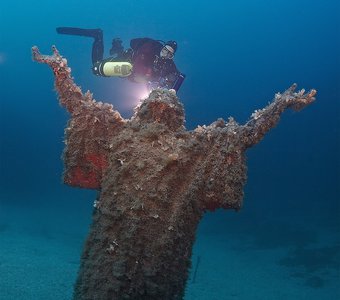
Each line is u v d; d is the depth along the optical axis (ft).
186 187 8.86
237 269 45.42
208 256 51.78
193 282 36.81
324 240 60.80
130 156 8.92
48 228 61.67
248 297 34.01
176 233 8.59
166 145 9.03
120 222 8.63
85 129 9.40
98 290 8.61
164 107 9.42
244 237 68.69
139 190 8.59
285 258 51.57
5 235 51.01
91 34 26.99
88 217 78.43
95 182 9.89
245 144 8.95
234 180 8.76
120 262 8.41
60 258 40.14
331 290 38.73
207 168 8.88
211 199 8.91
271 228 68.03
